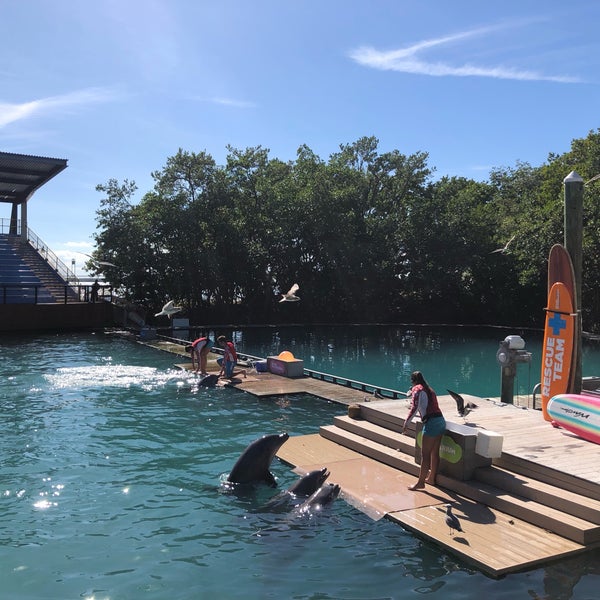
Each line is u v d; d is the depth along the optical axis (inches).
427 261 1708.9
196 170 1550.2
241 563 249.9
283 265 1734.7
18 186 1729.8
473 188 1877.5
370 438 414.6
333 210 1594.5
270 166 1680.6
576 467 294.5
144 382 685.9
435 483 335.6
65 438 443.2
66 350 993.5
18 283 1502.2
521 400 515.8
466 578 235.5
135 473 366.3
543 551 250.4
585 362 938.7
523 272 1435.8
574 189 422.9
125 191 1498.5
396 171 1755.7
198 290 1657.2
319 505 310.3
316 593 225.1
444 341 1274.6
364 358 1011.9
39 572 241.3
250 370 764.6
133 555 257.3
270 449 352.5
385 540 271.6
